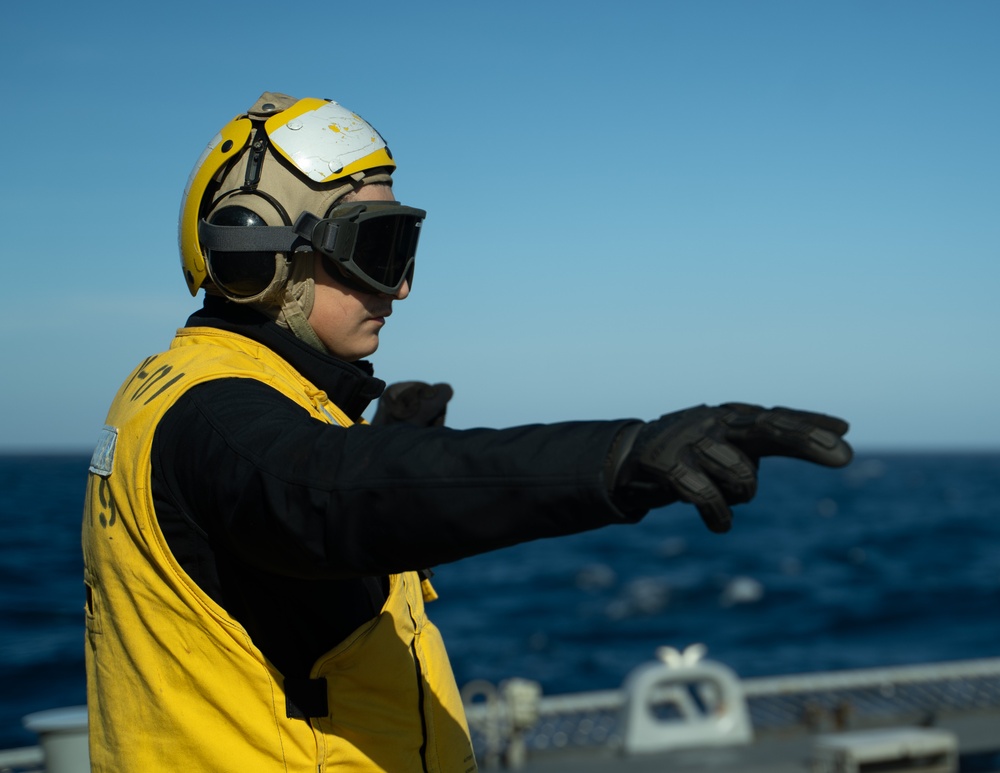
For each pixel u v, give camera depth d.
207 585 1.29
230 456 1.19
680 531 66.50
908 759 5.53
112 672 1.38
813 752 5.70
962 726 6.46
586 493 1.00
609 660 25.91
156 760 1.32
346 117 1.53
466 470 1.05
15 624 27.14
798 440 0.93
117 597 1.36
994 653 26.59
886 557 50.31
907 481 142.12
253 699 1.29
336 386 1.51
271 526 1.14
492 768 5.98
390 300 1.56
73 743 3.52
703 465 0.96
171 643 1.31
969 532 63.91
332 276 1.48
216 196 1.49
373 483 1.08
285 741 1.29
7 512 69.88
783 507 88.81
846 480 145.25
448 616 33.53
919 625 31.34
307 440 1.15
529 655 26.62
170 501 1.28
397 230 1.51
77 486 113.44
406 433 1.12
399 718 1.40
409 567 1.11
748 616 33.09
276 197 1.46
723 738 6.35
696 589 39.00
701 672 6.43
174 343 1.53
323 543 1.11
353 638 1.34
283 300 1.49
